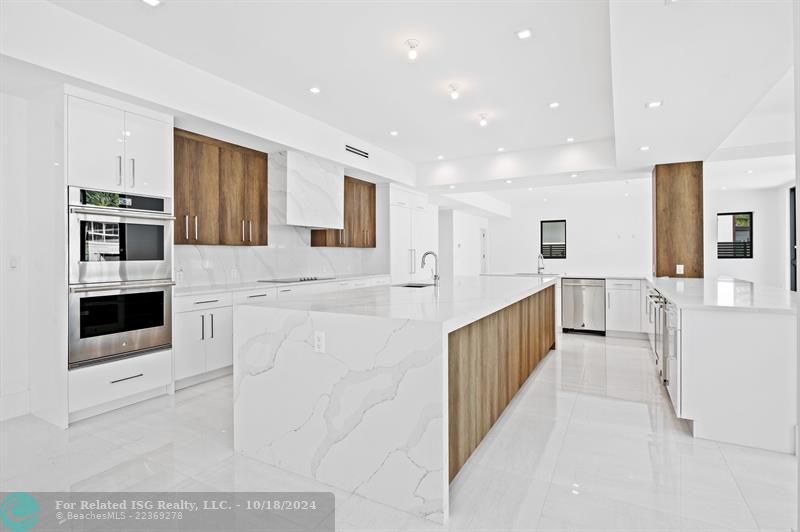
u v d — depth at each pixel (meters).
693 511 1.88
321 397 2.15
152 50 3.17
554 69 3.48
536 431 2.77
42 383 3.00
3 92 2.99
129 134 3.18
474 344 2.42
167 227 3.47
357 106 4.36
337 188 5.38
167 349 3.48
